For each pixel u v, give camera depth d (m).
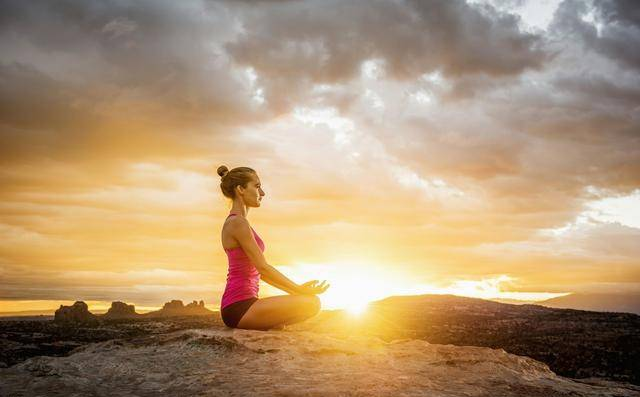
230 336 3.50
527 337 29.62
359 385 2.45
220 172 4.54
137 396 2.32
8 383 2.54
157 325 26.59
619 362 22.50
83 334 22.48
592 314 45.12
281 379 2.56
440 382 2.60
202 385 2.47
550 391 2.60
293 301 4.03
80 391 2.40
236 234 4.12
